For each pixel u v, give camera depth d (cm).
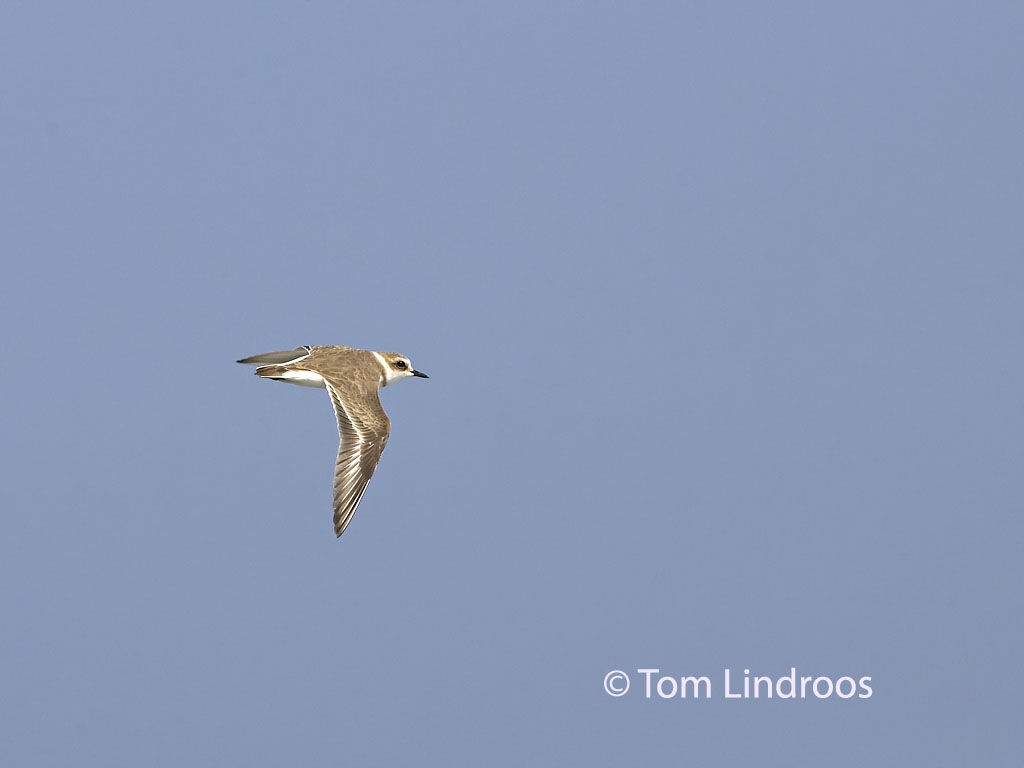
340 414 1866
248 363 2016
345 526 1748
